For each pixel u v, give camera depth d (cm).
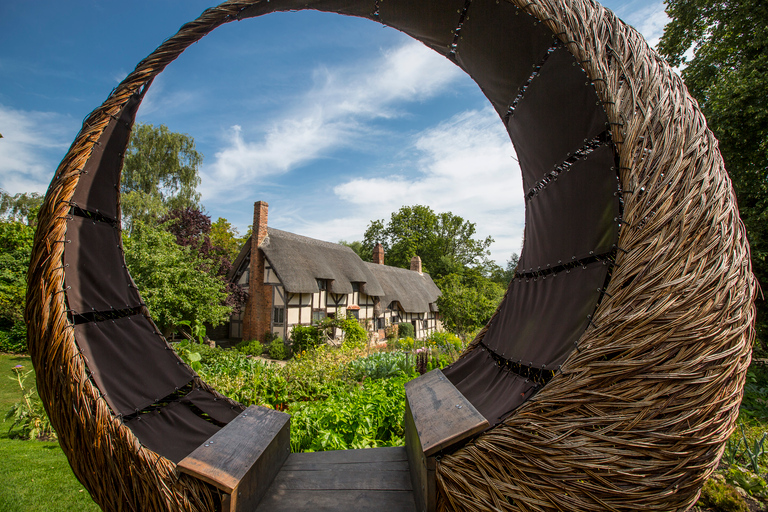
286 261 1630
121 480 129
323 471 193
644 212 116
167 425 197
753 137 764
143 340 212
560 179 174
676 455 101
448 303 2355
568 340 145
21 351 1131
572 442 107
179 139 2355
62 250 135
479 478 121
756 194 752
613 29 139
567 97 157
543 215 195
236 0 178
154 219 2016
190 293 1232
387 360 795
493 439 122
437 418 154
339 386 611
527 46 167
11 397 648
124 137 198
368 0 198
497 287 3234
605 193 137
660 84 128
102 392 155
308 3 194
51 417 132
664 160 117
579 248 153
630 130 120
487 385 202
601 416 106
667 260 109
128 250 1185
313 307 1688
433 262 3806
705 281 106
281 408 522
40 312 130
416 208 3900
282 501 164
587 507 104
